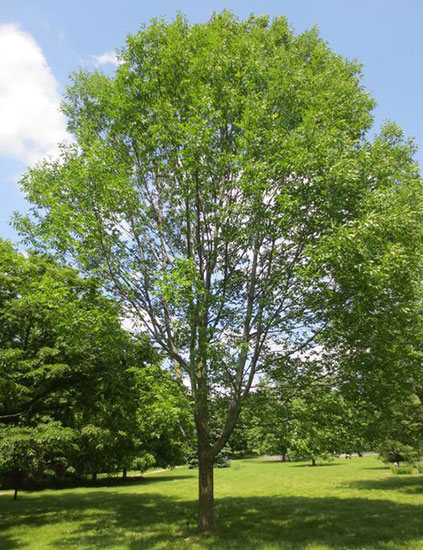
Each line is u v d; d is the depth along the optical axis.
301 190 10.71
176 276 10.09
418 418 20.12
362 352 11.66
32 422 16.39
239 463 50.28
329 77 12.48
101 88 13.22
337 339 11.67
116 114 12.11
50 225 10.93
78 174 11.12
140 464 37.66
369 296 10.30
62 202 11.73
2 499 24.62
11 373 14.23
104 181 10.98
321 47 13.45
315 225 10.58
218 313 11.57
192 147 10.67
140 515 16.81
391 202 10.08
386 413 11.86
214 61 11.73
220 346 10.05
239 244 11.75
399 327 10.53
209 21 13.78
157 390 10.22
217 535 11.54
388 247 9.30
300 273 9.91
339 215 10.42
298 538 11.05
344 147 10.59
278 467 42.50
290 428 11.12
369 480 26.92
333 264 9.95
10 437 12.55
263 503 18.47
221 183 12.40
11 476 31.33
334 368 12.05
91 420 20.09
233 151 12.23
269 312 11.74
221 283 12.39
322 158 10.09
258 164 10.36
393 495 19.77
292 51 13.03
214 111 10.76
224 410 12.79
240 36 12.82
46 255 12.02
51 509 19.42
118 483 36.50
